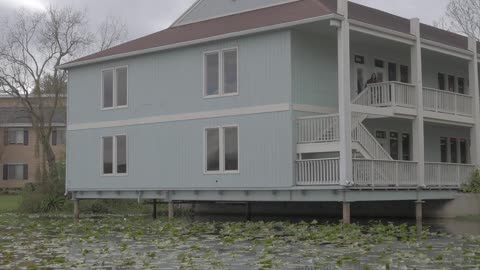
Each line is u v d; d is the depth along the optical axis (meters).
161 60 27.50
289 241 17.28
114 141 29.03
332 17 21.91
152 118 27.67
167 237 18.98
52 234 20.78
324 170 22.16
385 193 23.27
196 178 25.94
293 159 23.03
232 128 24.95
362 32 23.30
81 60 30.22
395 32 24.62
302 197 22.73
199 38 25.75
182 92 26.66
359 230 19.47
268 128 23.81
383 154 23.78
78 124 30.58
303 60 23.92
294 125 23.28
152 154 27.59
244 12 28.59
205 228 21.84
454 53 28.19
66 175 30.88
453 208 26.83
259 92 24.17
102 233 20.66
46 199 33.59
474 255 13.94
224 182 25.02
